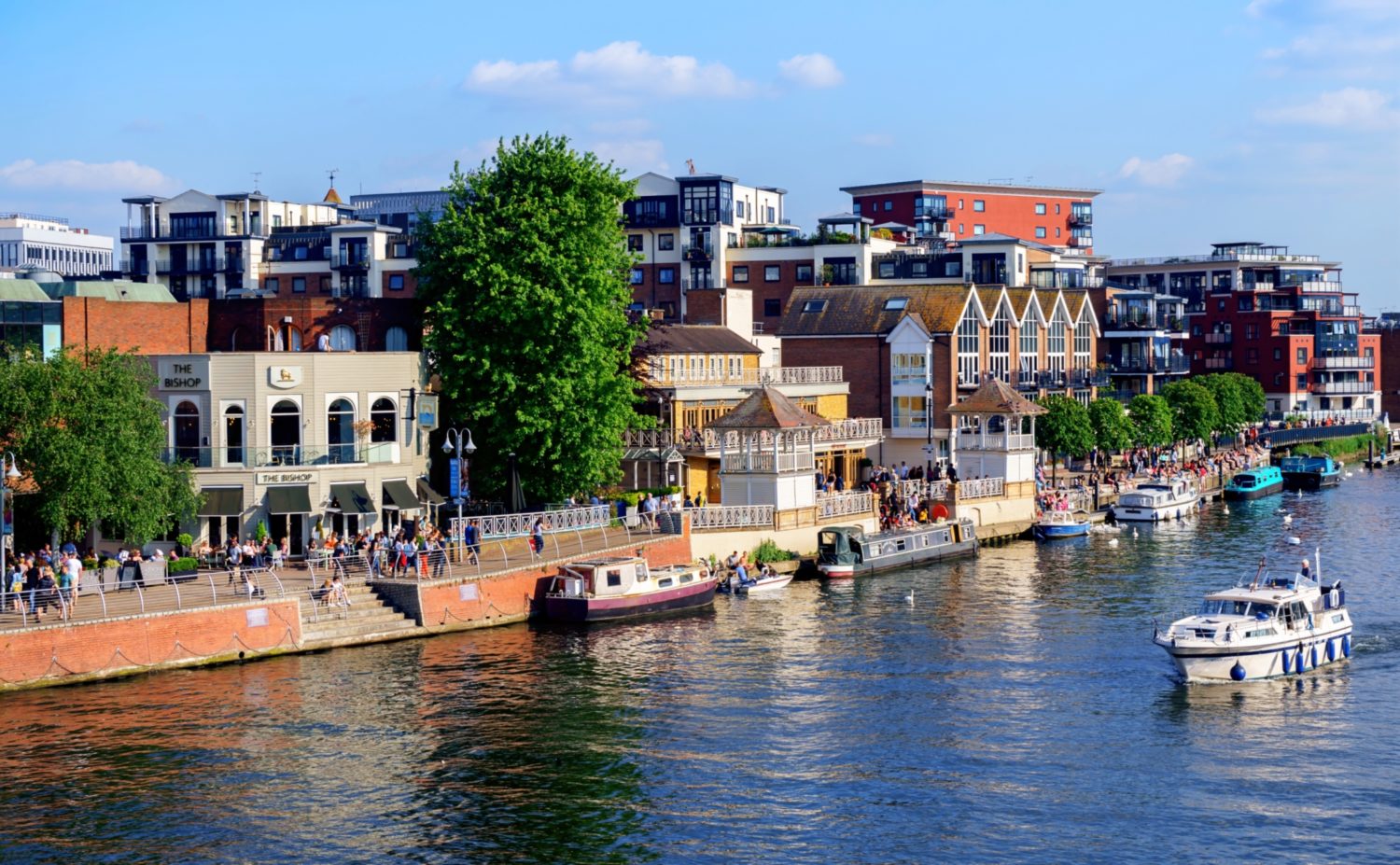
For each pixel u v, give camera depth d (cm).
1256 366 19012
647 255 16225
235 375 7425
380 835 4553
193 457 7406
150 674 6078
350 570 7081
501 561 7362
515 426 7956
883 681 6147
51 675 5844
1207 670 6103
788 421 8575
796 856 4425
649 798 4850
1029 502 10569
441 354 8069
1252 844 4506
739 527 8469
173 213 17888
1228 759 5203
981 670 6328
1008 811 4753
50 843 4462
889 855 4431
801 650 6662
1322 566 8825
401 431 7825
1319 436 17138
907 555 9050
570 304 7888
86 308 8031
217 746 5250
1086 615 7406
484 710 5712
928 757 5231
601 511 8169
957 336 12119
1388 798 4847
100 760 5097
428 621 6869
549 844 4497
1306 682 6144
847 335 12262
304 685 5988
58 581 6231
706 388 9956
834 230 16425
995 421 10606
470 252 7900
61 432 6494
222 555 7156
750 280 15962
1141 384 15638
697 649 6694
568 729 5506
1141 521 11175
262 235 17775
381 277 17050
